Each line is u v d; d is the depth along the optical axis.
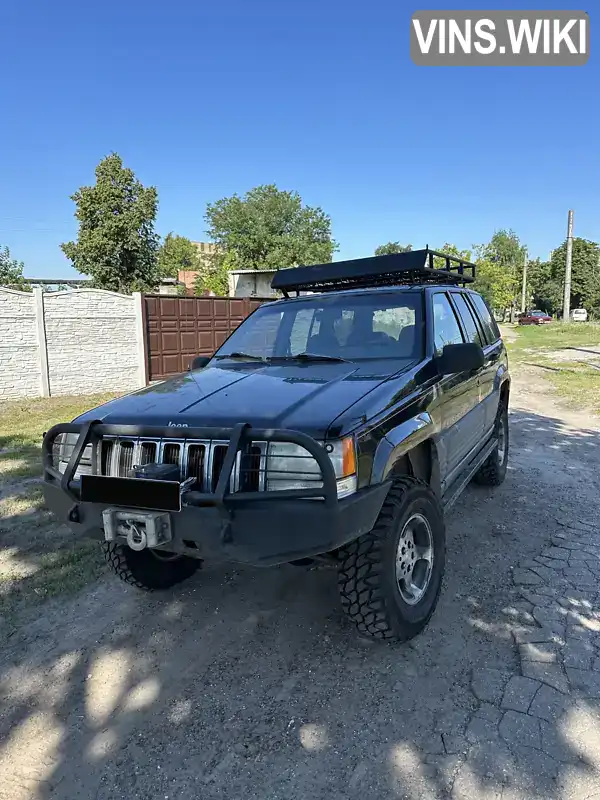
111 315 13.10
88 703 2.64
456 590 3.52
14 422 9.34
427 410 3.26
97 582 3.82
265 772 2.20
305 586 3.68
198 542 2.42
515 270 71.50
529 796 2.02
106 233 25.12
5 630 3.26
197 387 3.18
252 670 2.83
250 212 38.47
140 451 2.67
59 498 2.79
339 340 3.86
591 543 4.17
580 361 16.73
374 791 2.08
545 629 3.07
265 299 16.22
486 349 5.13
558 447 7.04
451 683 2.66
